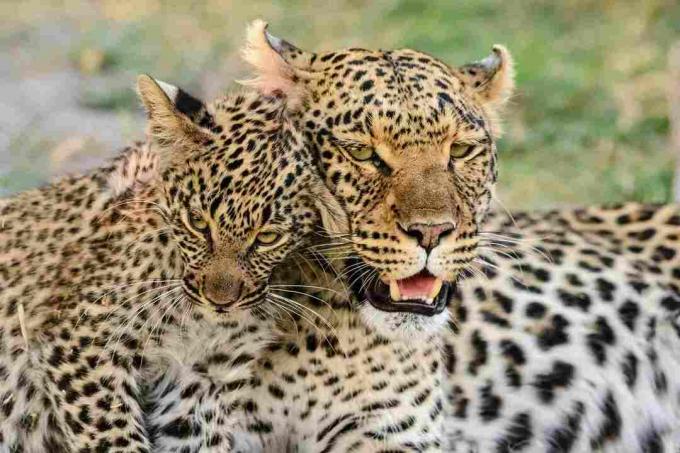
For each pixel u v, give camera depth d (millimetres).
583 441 11648
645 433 11844
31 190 11664
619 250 12320
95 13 29156
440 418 10789
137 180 10617
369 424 10461
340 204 9805
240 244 9695
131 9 29062
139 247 10164
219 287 9664
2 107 21766
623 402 11750
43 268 10648
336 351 10297
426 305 9703
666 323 12008
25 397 10438
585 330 11734
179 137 9891
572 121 20156
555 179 18328
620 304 11898
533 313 11656
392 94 9742
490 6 26172
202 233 9781
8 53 25609
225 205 9664
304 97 10008
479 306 11547
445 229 9523
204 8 29016
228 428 10289
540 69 21719
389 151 9664
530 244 12039
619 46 23328
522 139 19469
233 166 9711
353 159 9750
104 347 10023
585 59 22797
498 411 11453
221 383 10227
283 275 10234
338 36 26000
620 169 18484
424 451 10656
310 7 28594
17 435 10469
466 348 11398
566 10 25609
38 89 22953
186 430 10188
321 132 9844
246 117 9969
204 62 24609
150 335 10055
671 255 12359
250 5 29109
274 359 10367
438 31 24828
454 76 10273
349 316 10227
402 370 10445
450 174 9805
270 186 9672
